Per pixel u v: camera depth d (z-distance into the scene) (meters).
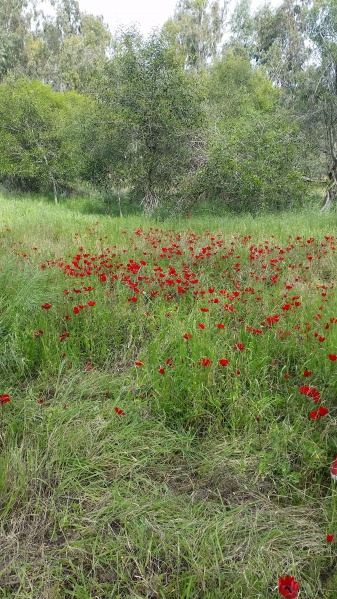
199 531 2.24
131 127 13.07
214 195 13.60
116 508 2.40
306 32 15.98
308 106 16.30
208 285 5.40
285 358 3.79
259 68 28.14
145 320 4.44
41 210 12.59
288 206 12.95
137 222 10.48
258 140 12.66
